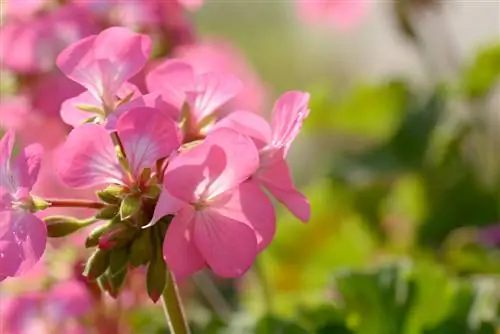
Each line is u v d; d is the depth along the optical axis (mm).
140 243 645
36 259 647
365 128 1182
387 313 838
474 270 946
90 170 649
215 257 645
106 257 647
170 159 643
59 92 835
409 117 1110
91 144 647
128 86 675
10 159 663
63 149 646
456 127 1086
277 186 662
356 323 836
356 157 1127
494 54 1064
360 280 843
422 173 1101
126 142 644
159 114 642
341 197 1099
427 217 1097
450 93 1106
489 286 854
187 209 643
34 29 846
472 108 1118
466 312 835
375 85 1133
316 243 1041
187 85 674
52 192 842
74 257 786
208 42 1006
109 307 795
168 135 644
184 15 893
